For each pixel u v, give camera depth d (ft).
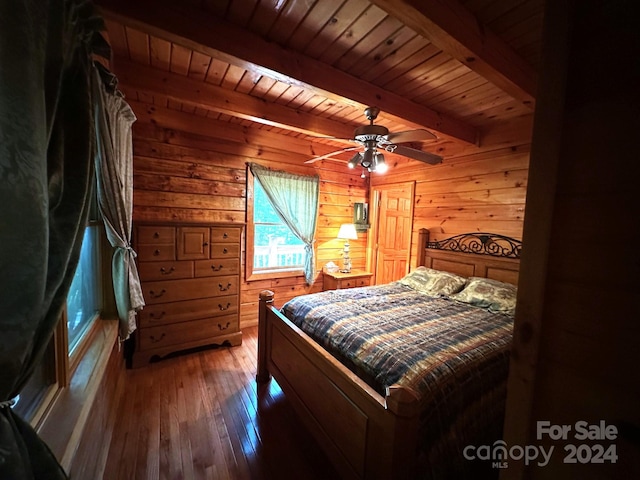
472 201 10.49
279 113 8.82
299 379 6.15
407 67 6.47
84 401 4.29
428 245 11.99
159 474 5.12
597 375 1.56
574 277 1.63
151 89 6.91
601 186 1.53
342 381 4.65
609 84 1.50
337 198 14.42
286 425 6.49
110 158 5.53
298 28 5.32
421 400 4.06
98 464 5.06
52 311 2.63
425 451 3.86
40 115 2.14
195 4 4.82
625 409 1.46
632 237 1.43
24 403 3.74
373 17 4.94
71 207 2.89
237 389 7.77
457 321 6.79
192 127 10.34
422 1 4.14
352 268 15.19
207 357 9.50
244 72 7.04
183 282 9.25
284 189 12.55
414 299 8.68
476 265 10.08
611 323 1.50
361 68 6.54
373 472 3.85
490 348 5.39
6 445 1.93
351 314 6.97
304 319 7.00
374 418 3.85
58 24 2.60
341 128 10.21
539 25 4.98
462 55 5.00
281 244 13.43
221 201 11.29
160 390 7.60
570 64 1.64
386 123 9.90
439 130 8.87
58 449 3.32
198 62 6.66
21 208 1.94
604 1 1.53
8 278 1.88
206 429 6.27
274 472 5.29
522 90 5.92
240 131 11.28
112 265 7.05
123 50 6.19
